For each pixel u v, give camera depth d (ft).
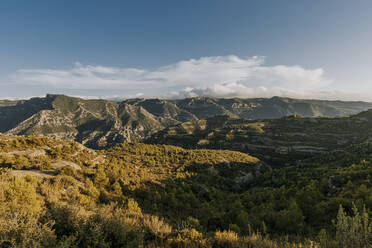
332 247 22.33
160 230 30.45
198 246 25.35
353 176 93.76
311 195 80.89
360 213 48.91
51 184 47.26
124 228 24.18
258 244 25.43
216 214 73.15
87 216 25.00
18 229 17.44
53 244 17.24
